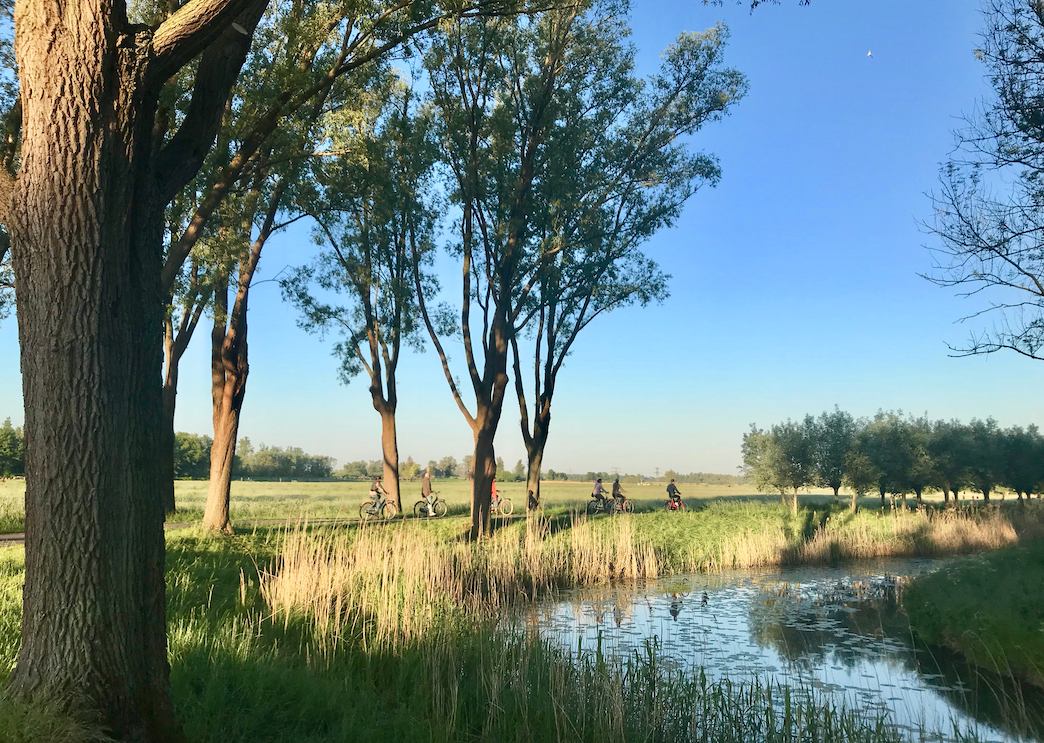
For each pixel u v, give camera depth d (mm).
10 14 10906
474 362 22188
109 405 4352
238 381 18688
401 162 20734
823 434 35875
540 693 7230
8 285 15898
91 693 4086
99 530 4238
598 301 29312
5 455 76562
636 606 14344
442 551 15422
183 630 7434
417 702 6922
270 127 11133
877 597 15719
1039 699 8492
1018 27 12734
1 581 8836
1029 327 13445
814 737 6906
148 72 4574
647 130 25156
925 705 8359
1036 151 12938
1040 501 46406
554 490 77312
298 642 8352
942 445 40969
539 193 22422
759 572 19641
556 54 22312
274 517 25125
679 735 7004
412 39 12188
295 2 11484
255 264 19281
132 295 4625
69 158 4316
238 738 5379
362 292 26500
